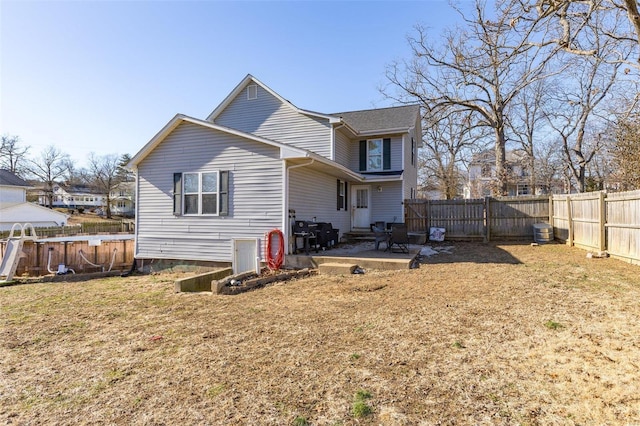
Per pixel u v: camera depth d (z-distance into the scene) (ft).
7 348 12.76
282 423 7.57
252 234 29.50
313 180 35.78
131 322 15.79
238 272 26.84
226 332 13.76
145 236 33.14
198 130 31.30
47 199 170.91
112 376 10.18
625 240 25.80
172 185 32.19
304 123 43.55
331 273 25.63
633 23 17.61
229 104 47.11
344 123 41.93
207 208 30.96
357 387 9.03
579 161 70.13
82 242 34.04
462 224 45.06
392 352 11.19
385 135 48.37
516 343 11.57
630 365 9.73
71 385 9.69
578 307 15.26
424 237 42.96
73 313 17.80
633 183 38.99
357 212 49.47
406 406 8.10
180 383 9.58
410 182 53.88
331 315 15.49
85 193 192.95
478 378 9.30
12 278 29.94
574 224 35.24
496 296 17.48
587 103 60.90
